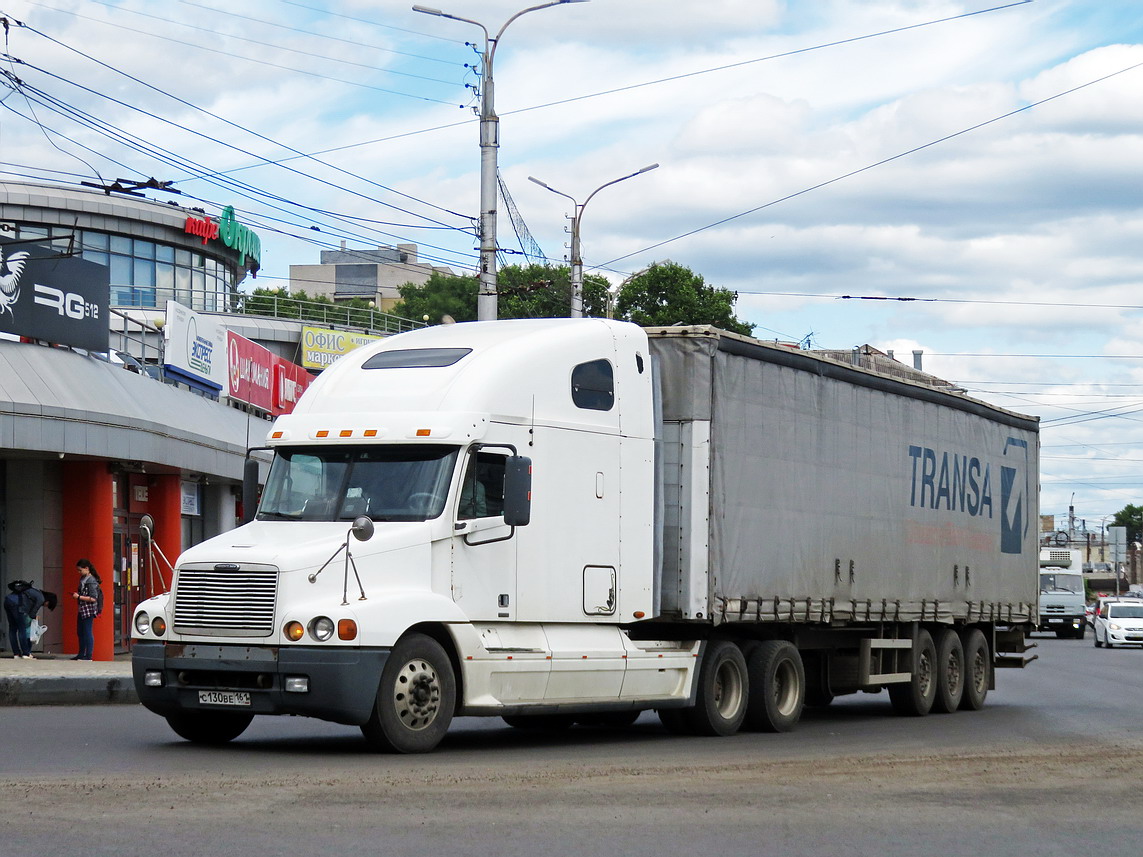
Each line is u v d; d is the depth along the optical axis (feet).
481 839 27.55
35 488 88.89
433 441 43.29
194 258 201.87
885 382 65.72
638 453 49.88
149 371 109.60
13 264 83.05
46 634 88.69
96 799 31.04
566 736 51.98
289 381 143.54
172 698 41.27
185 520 114.62
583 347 48.24
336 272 394.73
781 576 55.88
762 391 55.26
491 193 90.58
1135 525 535.19
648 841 28.02
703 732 52.54
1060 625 203.72
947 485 72.08
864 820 31.22
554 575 46.11
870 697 84.02
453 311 296.30
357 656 39.70
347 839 27.09
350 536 41.24
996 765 42.55
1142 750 48.24
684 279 220.84
